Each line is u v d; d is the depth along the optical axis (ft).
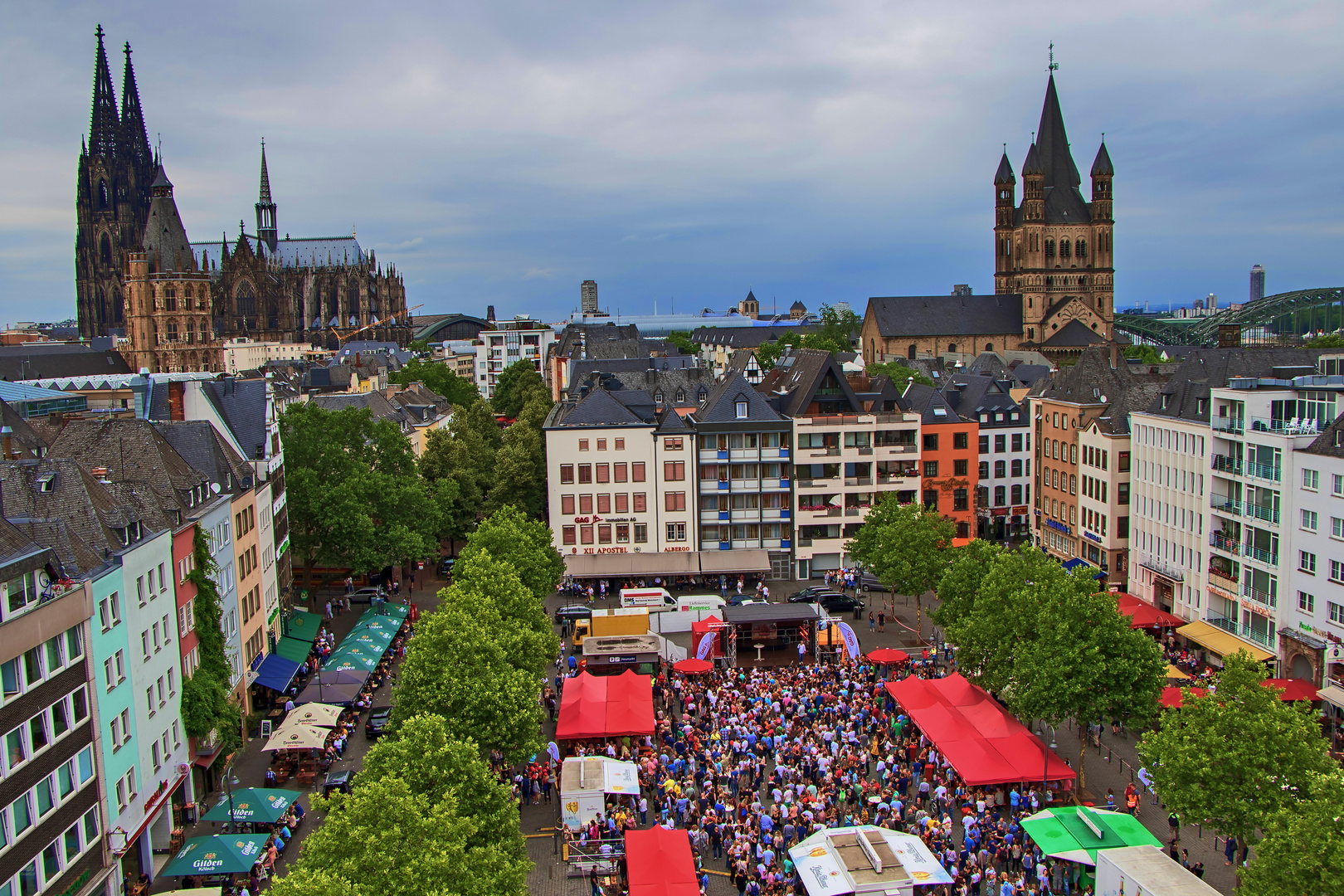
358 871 110.73
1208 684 222.28
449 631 179.01
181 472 220.02
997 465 425.69
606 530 351.05
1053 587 205.16
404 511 328.08
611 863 162.50
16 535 144.97
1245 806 143.84
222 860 150.20
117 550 167.43
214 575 217.97
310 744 190.08
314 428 329.72
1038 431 391.86
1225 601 267.18
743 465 352.90
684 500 351.67
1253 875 123.75
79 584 150.92
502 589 220.43
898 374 617.21
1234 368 298.35
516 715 171.42
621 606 289.53
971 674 222.07
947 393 449.89
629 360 586.86
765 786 190.08
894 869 139.64
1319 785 127.65
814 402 361.30
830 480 353.92
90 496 172.55
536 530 288.71
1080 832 148.15
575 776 174.81
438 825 117.91
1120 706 186.09
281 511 293.43
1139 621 270.67
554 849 174.40
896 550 282.77
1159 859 132.57
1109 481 328.08
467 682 171.94
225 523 227.81
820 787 185.78
